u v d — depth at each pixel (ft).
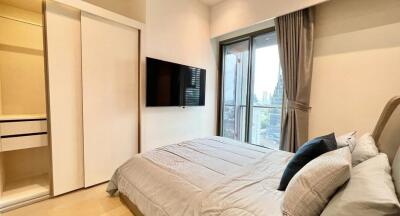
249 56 11.35
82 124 7.29
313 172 3.06
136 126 9.14
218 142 7.78
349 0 7.48
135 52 8.86
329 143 4.28
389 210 2.01
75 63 6.98
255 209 3.30
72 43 6.86
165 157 5.90
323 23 8.16
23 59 7.93
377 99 6.98
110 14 7.71
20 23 7.84
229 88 13.00
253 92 11.59
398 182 2.70
